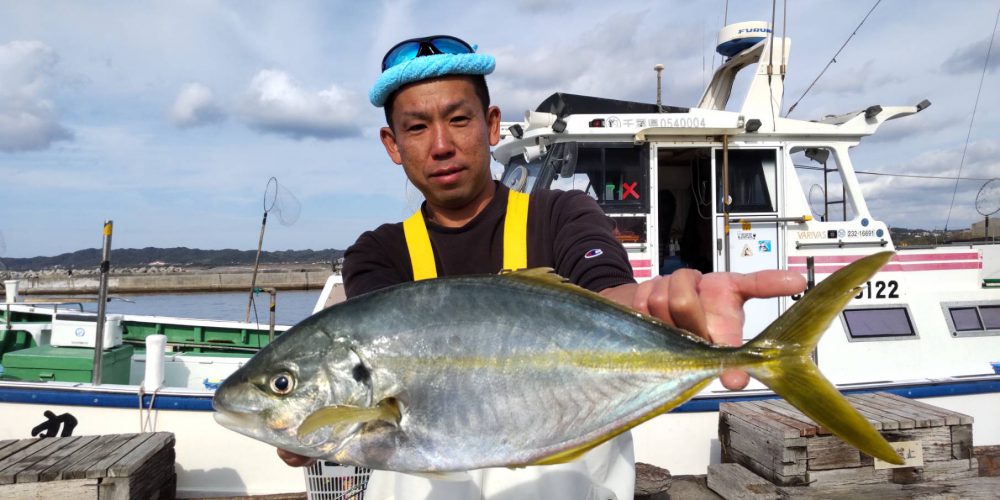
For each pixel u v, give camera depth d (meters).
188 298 29.27
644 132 6.39
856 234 6.63
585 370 1.70
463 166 2.33
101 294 5.62
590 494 2.28
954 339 6.29
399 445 1.74
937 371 6.21
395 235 2.54
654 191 6.48
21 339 8.16
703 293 1.61
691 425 5.67
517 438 1.70
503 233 2.42
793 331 1.57
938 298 6.41
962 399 5.95
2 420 5.40
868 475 4.76
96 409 5.39
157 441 4.90
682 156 7.84
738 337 1.58
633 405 1.68
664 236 8.43
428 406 1.74
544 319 1.74
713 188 6.62
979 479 4.82
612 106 7.44
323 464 4.52
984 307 6.45
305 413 1.82
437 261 2.45
